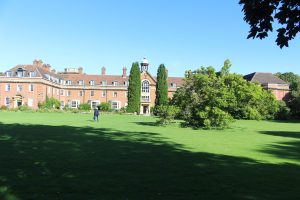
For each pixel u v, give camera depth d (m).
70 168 11.52
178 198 8.45
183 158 14.00
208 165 12.65
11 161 12.45
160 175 10.80
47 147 16.22
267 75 88.56
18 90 82.75
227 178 10.66
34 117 45.44
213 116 32.25
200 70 34.47
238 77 34.47
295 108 66.00
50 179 9.94
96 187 9.22
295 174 11.49
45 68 97.81
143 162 12.91
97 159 13.30
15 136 20.62
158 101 78.38
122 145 17.66
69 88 96.38
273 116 61.50
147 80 93.94
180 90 34.53
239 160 13.96
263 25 7.88
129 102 80.06
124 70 100.44
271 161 14.02
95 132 24.92
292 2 7.47
